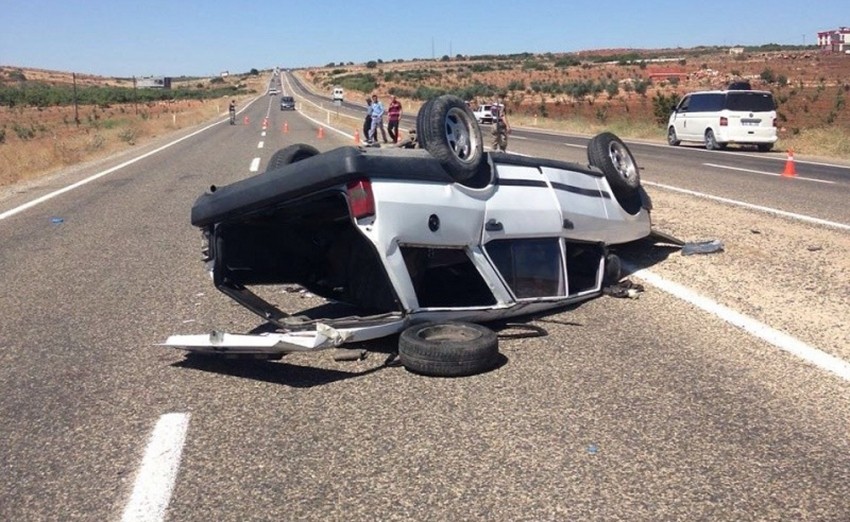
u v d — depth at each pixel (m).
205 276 8.80
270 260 6.89
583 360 5.79
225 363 5.86
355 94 120.31
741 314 6.96
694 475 4.08
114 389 5.38
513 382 5.37
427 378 5.46
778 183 17.45
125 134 35.72
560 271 6.80
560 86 99.06
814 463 4.21
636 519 3.67
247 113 79.12
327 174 5.46
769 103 28.98
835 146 28.27
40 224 12.70
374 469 4.16
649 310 7.11
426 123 5.89
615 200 7.81
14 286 8.49
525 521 3.65
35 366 5.89
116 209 14.15
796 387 5.26
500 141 25.06
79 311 7.43
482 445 4.42
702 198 14.68
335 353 5.96
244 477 4.10
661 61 154.25
